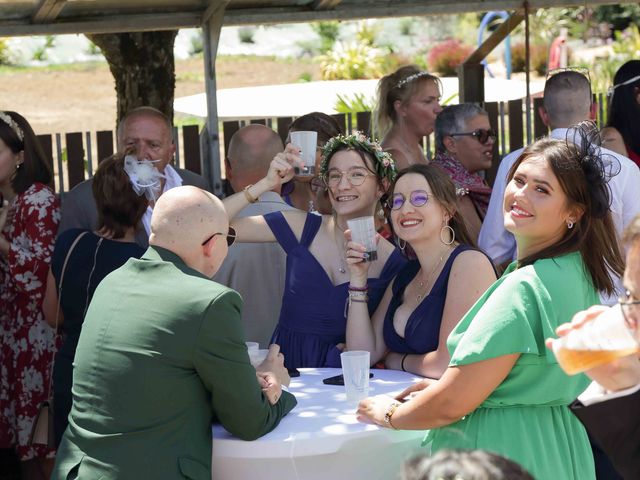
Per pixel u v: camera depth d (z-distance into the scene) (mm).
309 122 5070
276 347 3742
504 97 10000
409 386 3668
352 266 3973
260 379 3385
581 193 3021
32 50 26234
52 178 5184
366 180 4109
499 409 3070
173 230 3299
